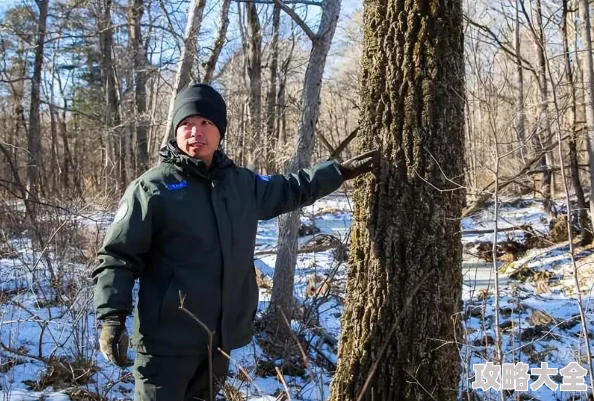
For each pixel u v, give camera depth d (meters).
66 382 4.01
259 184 2.77
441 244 2.73
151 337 2.49
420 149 2.72
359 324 2.83
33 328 4.90
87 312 4.38
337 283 5.73
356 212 2.89
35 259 5.97
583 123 7.45
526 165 4.33
